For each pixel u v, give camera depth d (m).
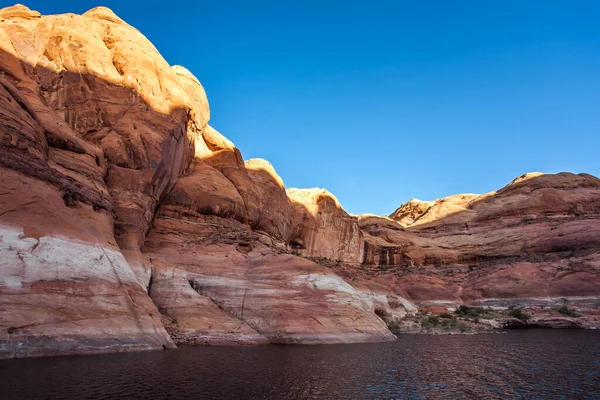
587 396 15.91
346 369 19.89
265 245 36.50
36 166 21.33
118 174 30.30
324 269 33.72
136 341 20.81
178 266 30.84
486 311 56.12
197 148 45.78
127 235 28.95
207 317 27.80
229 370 18.22
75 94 33.12
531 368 21.58
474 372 20.34
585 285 55.41
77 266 20.42
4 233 18.12
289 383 16.50
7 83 21.73
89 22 38.06
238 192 42.88
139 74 36.25
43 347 17.20
